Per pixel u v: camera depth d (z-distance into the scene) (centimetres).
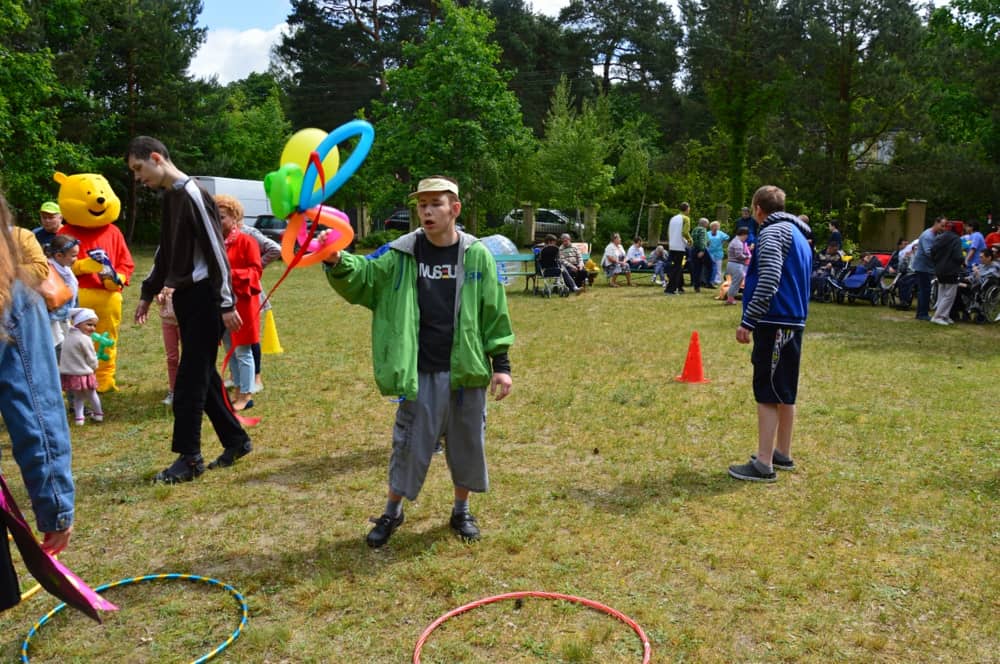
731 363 909
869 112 2900
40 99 2284
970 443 597
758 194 512
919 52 2917
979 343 1066
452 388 396
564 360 927
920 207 2586
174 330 694
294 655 319
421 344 395
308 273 2266
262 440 605
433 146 2997
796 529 439
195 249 496
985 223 2994
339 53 4525
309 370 860
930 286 1316
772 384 505
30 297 221
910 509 468
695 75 3516
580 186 3534
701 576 381
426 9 4484
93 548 420
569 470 538
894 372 861
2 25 2123
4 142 2181
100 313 745
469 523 428
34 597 367
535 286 1752
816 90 2912
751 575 385
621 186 3725
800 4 3041
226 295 499
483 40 3097
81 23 2881
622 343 1048
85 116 2991
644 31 5466
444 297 395
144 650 324
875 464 550
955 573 387
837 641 328
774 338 500
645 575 385
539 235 3516
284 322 1234
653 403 717
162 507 472
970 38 3319
